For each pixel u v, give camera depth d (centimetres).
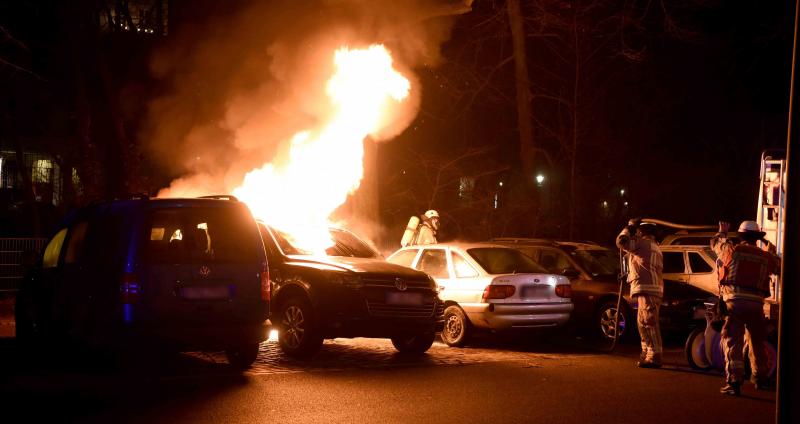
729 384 970
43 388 912
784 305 509
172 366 1087
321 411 823
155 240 977
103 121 1944
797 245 509
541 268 1412
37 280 1109
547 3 2577
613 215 2989
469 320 1334
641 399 924
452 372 1077
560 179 2814
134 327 937
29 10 2403
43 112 2544
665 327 1412
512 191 2678
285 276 1174
